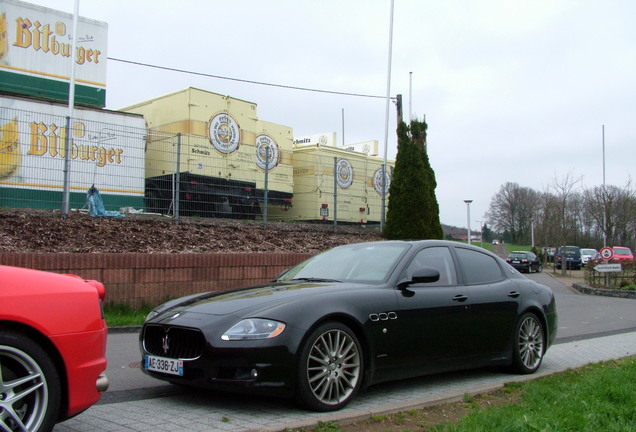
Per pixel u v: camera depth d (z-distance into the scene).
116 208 14.15
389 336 5.29
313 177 20.95
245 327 4.61
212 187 17.27
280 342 4.58
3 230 11.22
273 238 15.65
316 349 4.79
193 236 13.91
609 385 5.55
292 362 4.60
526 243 91.50
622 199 42.81
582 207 59.00
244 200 17.27
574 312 15.00
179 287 11.66
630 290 21.12
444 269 6.17
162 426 4.31
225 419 4.49
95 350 3.78
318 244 16.23
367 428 4.39
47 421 3.50
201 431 4.17
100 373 3.84
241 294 5.37
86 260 10.38
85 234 12.13
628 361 7.36
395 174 17.45
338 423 4.43
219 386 4.57
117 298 10.80
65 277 3.86
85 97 18.77
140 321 10.02
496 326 6.32
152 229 13.54
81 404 3.69
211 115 18.47
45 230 11.74
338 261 6.27
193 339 4.76
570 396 5.23
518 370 6.62
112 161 14.16
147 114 19.44
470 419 4.45
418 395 5.58
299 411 4.78
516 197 92.81
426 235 17.00
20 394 3.41
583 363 7.40
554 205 46.84
